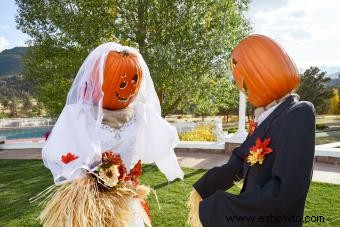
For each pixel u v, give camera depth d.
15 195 6.47
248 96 1.97
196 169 8.22
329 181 6.96
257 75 1.85
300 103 1.70
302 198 1.69
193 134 13.66
